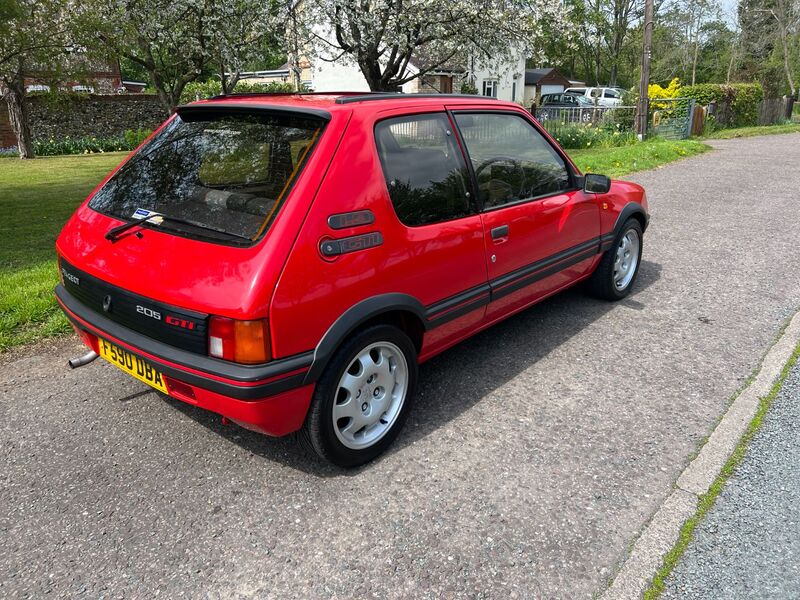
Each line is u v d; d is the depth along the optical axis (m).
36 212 9.90
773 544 2.51
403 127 3.14
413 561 2.45
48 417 3.46
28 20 9.59
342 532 2.61
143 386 3.82
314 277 2.61
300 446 3.10
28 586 2.33
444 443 3.24
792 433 3.26
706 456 3.08
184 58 13.35
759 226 7.68
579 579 2.35
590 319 4.89
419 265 3.11
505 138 3.87
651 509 2.72
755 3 42.53
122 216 3.10
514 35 14.09
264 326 2.48
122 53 12.01
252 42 13.47
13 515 2.70
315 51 14.98
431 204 3.24
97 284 2.98
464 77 16.70
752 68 41.72
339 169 2.75
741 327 4.67
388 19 12.92
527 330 4.70
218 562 2.45
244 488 2.89
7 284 5.34
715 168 12.69
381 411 3.09
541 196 4.12
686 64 47.44
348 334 2.82
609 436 3.29
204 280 2.56
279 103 3.03
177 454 3.15
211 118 3.27
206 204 2.85
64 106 12.04
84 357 3.56
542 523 2.64
